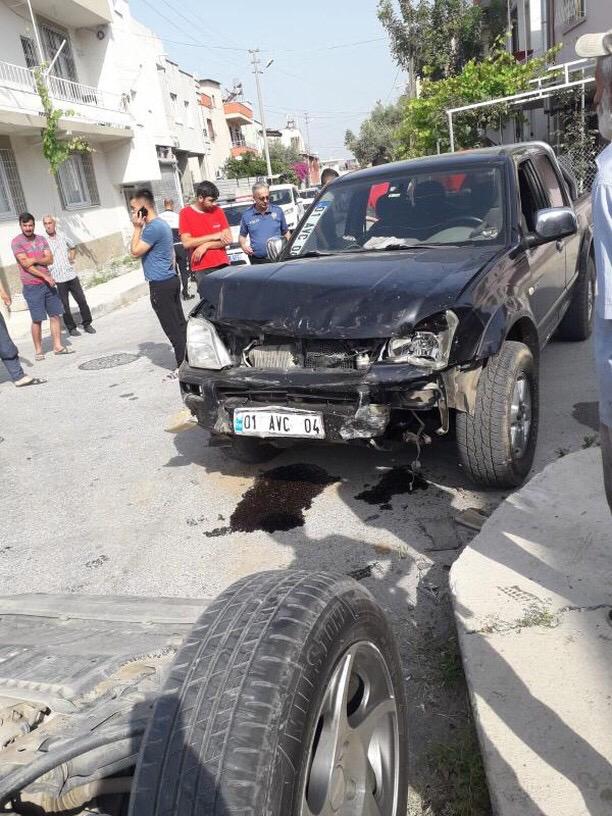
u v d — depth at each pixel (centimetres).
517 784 204
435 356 342
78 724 168
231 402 397
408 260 406
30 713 180
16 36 1848
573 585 284
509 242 435
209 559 382
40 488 512
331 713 161
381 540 374
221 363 405
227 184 3831
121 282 1675
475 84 1639
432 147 1755
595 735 216
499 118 1697
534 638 258
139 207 688
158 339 1005
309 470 469
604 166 187
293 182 4944
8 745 169
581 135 1394
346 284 379
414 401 343
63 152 1742
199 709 144
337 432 361
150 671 195
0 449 607
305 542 384
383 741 190
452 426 391
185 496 463
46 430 644
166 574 374
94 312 1320
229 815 130
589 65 1444
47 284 946
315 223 517
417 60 2494
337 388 356
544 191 534
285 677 147
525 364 384
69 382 809
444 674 269
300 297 382
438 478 432
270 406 380
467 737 235
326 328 362
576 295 634
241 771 134
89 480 514
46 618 244
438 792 224
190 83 3659
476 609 277
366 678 186
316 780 156
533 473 417
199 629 164
